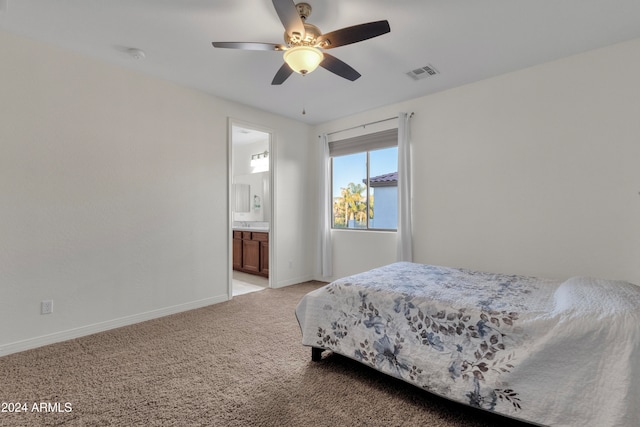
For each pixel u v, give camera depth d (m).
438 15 2.06
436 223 3.45
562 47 2.49
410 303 1.82
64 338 2.50
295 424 1.52
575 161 2.63
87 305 2.63
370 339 1.92
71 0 1.89
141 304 2.97
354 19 2.11
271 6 1.96
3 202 2.24
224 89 3.37
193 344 2.45
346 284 2.15
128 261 2.88
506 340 1.48
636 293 1.56
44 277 2.41
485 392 1.47
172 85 3.20
